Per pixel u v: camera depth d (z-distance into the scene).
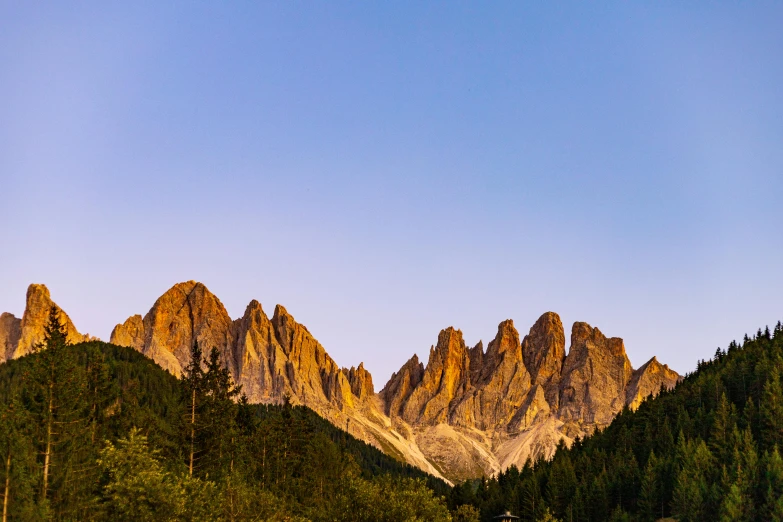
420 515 124.06
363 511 121.38
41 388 122.38
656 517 197.75
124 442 104.88
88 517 111.12
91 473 120.31
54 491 115.00
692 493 187.75
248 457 174.38
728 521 177.38
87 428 133.38
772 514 175.00
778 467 188.62
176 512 96.62
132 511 95.25
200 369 146.50
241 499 115.25
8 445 110.56
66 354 128.25
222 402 150.88
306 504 172.50
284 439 192.50
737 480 187.75
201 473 135.62
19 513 103.88
